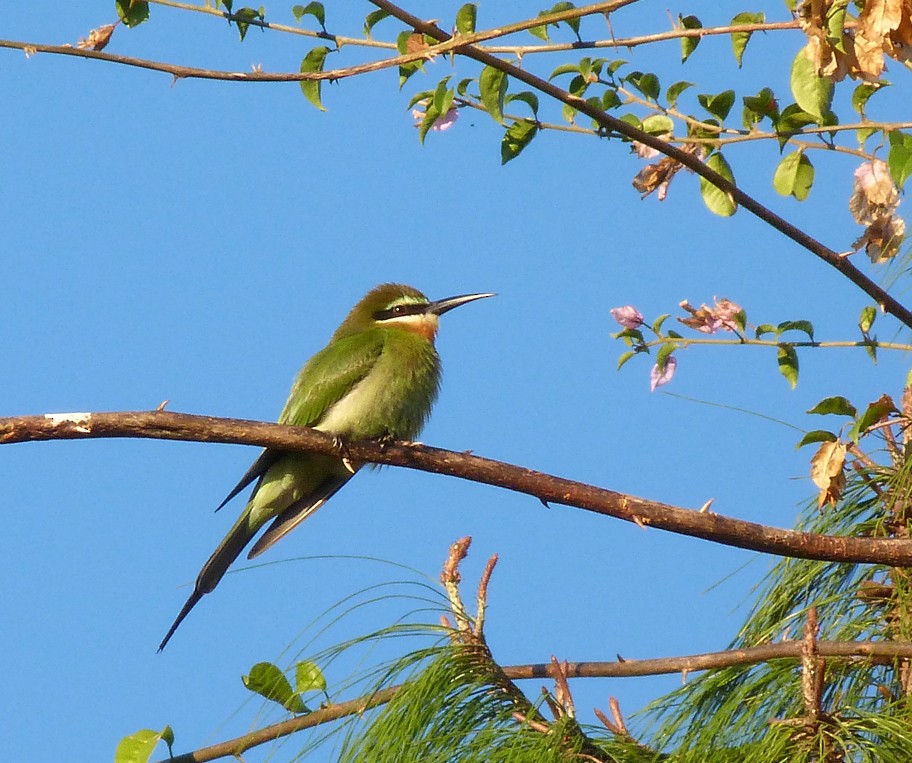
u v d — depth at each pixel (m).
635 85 10.45
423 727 7.23
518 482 9.19
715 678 8.12
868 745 6.98
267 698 8.08
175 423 9.06
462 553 7.90
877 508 9.61
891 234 9.84
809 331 10.16
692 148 10.49
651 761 7.62
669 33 9.16
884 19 8.09
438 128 10.80
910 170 8.84
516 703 7.53
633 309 10.48
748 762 7.28
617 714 8.49
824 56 8.15
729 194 9.96
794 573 9.23
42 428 8.65
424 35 9.83
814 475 8.93
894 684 8.44
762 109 10.07
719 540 8.80
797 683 7.99
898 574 9.01
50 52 9.27
